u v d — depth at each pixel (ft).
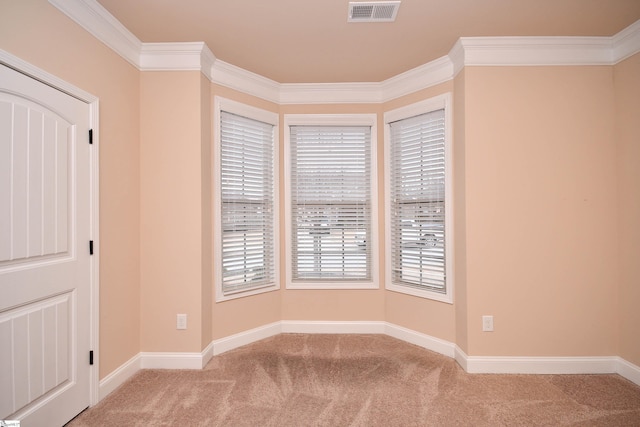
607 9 7.16
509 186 8.46
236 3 6.89
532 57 8.43
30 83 5.51
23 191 5.42
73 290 6.43
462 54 8.57
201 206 8.67
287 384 7.73
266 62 9.58
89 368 6.81
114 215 7.59
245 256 10.39
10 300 5.18
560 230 8.41
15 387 5.27
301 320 11.23
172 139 8.63
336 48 8.80
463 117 8.63
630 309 7.99
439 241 9.71
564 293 8.39
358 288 11.19
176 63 8.63
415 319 10.19
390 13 7.28
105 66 7.30
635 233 7.88
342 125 11.23
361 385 7.70
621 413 6.60
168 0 6.77
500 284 8.46
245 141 10.43
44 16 5.76
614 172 8.36
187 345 8.58
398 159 10.79
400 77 10.39
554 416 6.50
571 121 8.42
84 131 6.70
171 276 8.61
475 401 7.04
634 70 7.86
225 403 6.93
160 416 6.47
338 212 11.35
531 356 8.40
